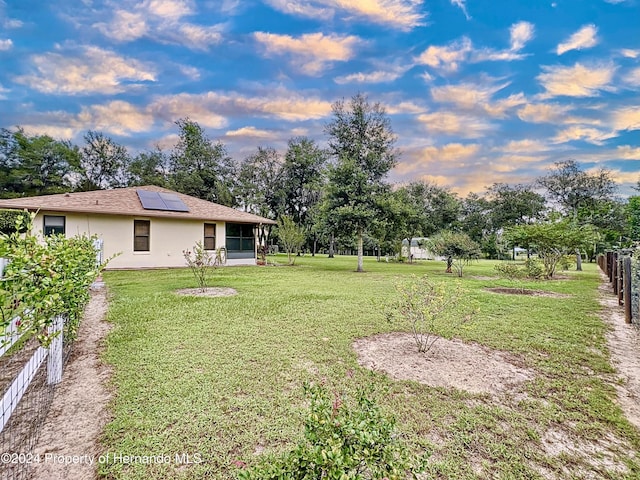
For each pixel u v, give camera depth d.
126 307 6.14
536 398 2.98
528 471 2.05
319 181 29.23
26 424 2.44
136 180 34.62
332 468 1.25
